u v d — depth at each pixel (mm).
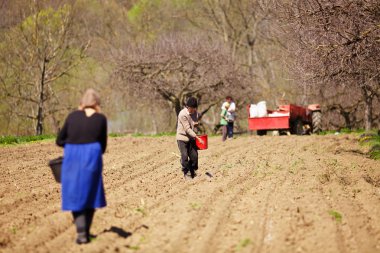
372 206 32438
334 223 27594
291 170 45125
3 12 123062
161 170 47719
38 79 124812
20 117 132125
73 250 23703
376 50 52125
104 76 149500
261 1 63312
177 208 30875
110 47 144500
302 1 53938
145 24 180500
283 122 87562
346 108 135000
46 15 122000
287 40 67688
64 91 143625
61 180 24969
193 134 40562
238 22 182250
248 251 23656
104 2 173125
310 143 70000
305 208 30641
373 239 26000
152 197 34781
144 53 124750
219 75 124750
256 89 141625
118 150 64938
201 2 181500
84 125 24422
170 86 124000
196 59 123500
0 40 124938
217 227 27203
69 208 23781
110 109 144250
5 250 24016
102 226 27797
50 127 140125
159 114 148000
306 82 55969
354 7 51031
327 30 53156
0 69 126688
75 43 135375
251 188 37500
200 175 43469
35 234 26188
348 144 68188
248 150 62719
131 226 27781
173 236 25656
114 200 33719
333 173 44625
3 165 51438
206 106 145375
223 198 33500
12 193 36812
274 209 30688
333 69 53625
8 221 28969
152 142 75250
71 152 24172
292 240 25328
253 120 89000
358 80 55500
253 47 179500
